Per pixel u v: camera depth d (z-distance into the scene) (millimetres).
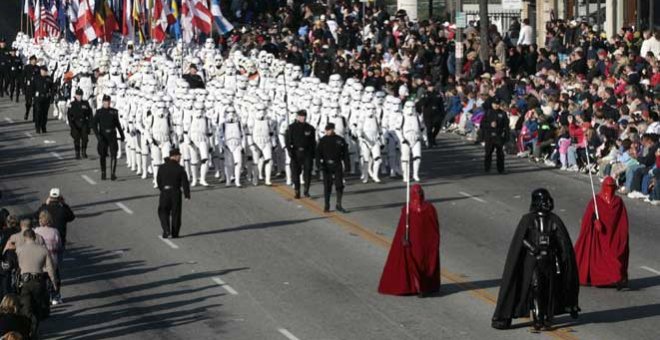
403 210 67375
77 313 65562
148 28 134750
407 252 66938
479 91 117562
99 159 108875
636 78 105000
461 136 119312
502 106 107625
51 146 115562
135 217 87562
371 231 82062
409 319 63031
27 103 127438
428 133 114125
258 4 164125
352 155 100938
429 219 67125
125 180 100375
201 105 97000
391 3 187625
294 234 81562
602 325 61688
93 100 123500
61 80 130000
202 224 84938
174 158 80938
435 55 130625
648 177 90562
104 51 123688
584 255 68688
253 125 96750
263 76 115375
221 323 63094
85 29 128500
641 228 82562
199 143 97125
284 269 73062
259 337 60656
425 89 116500
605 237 68188
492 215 86875
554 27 133125
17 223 65438
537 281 60156
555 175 100438
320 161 87500
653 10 134000
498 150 101562
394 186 97375
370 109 98312
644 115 95000
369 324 62312
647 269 72562
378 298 66875
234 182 98500
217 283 70438
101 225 85500
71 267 74875
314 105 99938
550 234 60281
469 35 135125
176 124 97812
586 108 102188
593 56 118125
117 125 100188
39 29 142625
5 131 123812
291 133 92000
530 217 60531
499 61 127688
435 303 65750
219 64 120562
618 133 97438
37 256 61562
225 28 136250
